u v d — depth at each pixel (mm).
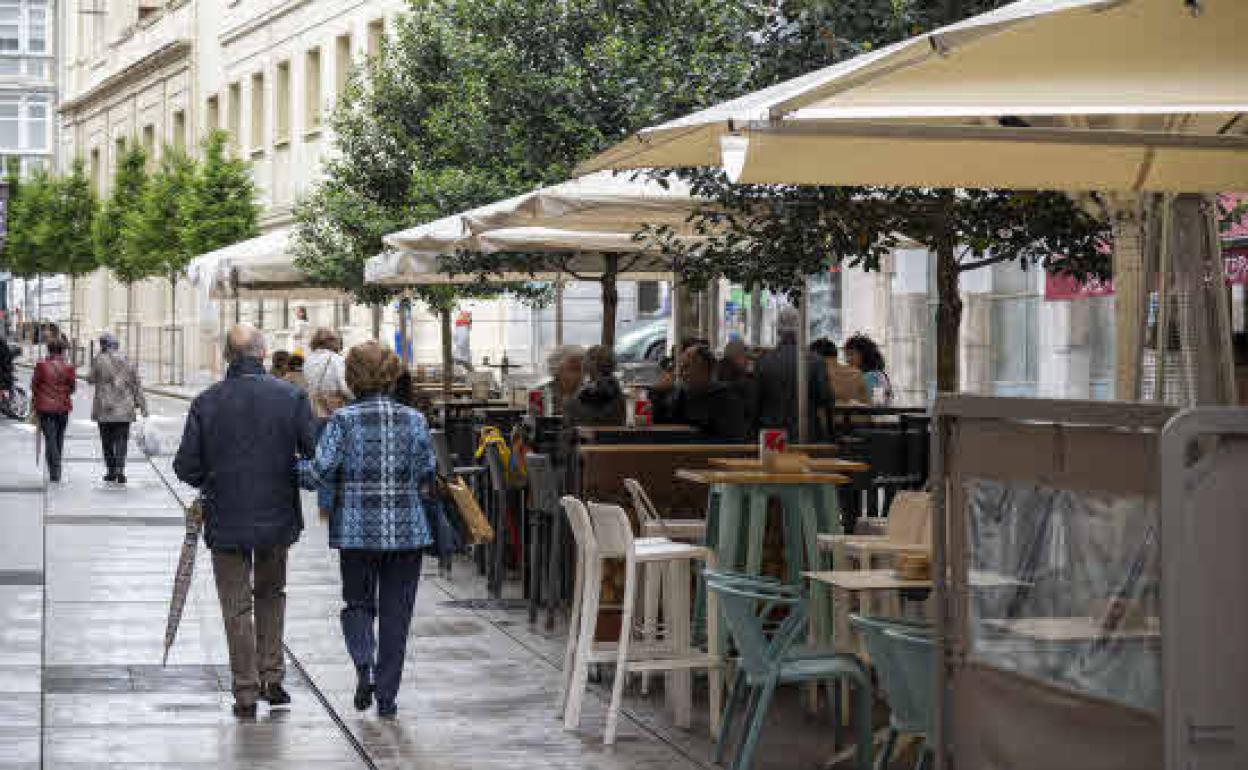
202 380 62938
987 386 26281
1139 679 4770
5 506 22391
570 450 13695
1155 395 7105
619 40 18625
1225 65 5629
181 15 72062
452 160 23062
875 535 10930
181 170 57000
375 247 26297
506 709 10742
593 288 44125
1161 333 7074
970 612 5641
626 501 12461
